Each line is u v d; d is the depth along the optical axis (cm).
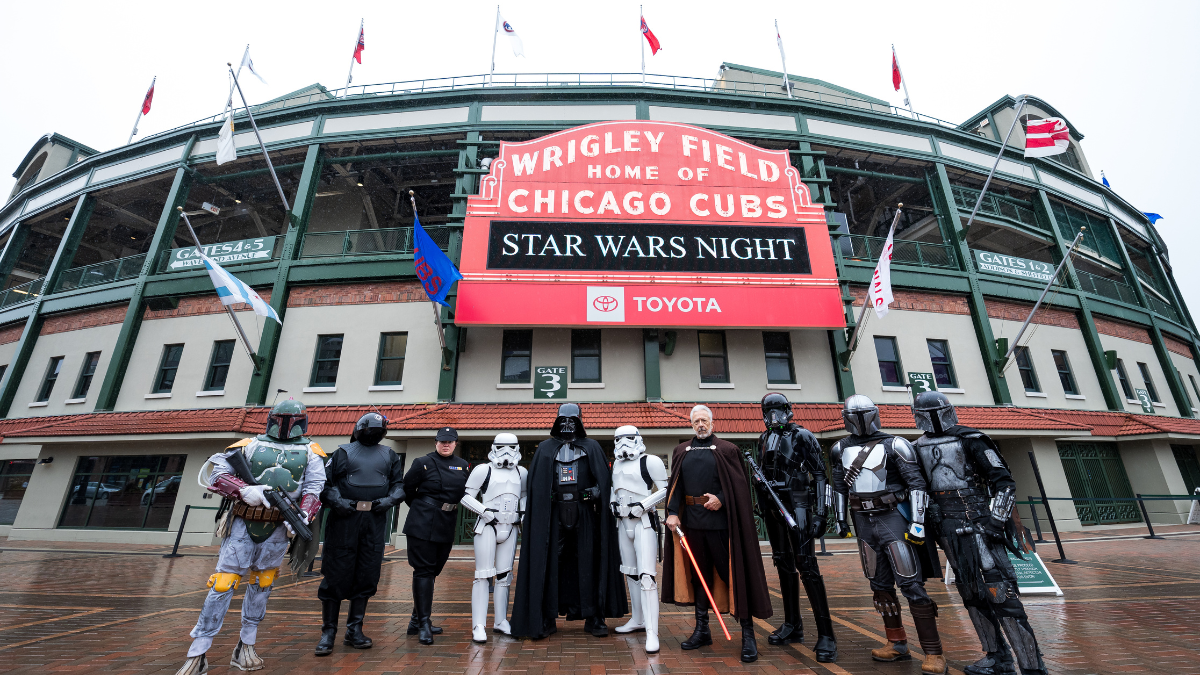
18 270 2297
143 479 1357
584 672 385
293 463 420
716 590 457
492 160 1489
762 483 464
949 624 526
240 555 386
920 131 1850
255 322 1476
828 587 748
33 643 453
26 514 1362
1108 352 1736
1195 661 394
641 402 1351
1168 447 1617
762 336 1473
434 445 1296
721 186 1497
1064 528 1408
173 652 429
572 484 505
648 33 1880
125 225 2114
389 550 1194
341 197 1875
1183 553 982
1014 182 1933
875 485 412
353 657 422
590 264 1384
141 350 1528
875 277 1337
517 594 476
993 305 1672
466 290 1340
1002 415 1443
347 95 1706
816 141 1709
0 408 1612
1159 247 2439
